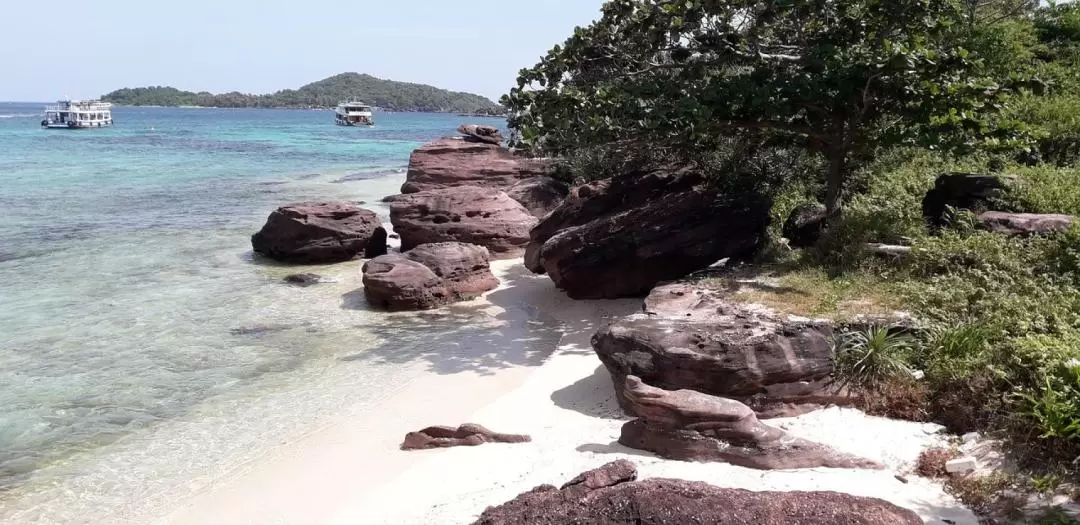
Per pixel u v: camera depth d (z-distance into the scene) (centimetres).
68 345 1402
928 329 948
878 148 1677
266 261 2200
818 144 1503
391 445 954
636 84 1448
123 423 1059
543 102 1457
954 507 650
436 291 1689
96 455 959
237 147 7756
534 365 1262
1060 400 723
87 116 11638
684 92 1388
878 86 1354
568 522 578
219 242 2484
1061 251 1064
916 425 833
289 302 1728
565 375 1156
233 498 837
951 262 1120
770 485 704
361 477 865
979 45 2042
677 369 905
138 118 18500
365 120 15162
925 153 1692
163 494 856
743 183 1700
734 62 1458
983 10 2441
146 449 975
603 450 841
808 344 908
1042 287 984
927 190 1453
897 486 697
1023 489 656
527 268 1928
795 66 1446
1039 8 2606
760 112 1398
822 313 1022
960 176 1305
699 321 979
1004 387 808
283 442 984
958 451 752
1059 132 1675
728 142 1795
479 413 1032
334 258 2197
